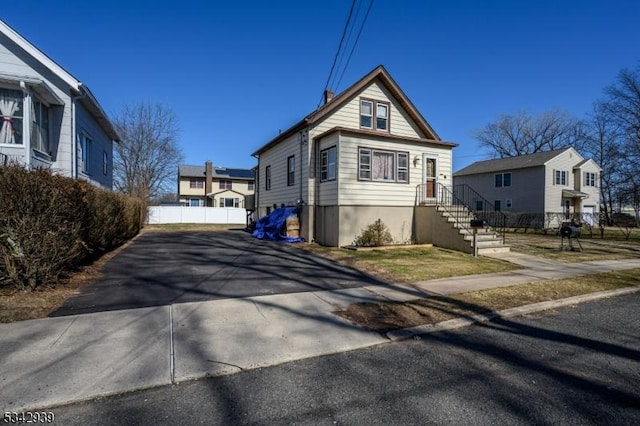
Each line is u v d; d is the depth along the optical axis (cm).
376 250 1187
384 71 1483
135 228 1661
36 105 1075
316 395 293
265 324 457
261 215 2100
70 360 338
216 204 4169
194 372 323
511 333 453
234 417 260
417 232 1403
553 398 293
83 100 1259
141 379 308
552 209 3044
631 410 277
